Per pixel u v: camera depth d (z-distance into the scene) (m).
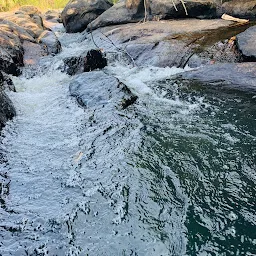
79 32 12.31
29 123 4.65
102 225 2.76
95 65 6.81
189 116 4.49
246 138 3.86
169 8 9.34
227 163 3.44
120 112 4.69
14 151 3.92
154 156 3.63
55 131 4.37
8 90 5.65
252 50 5.65
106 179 3.32
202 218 2.77
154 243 2.55
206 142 3.83
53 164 3.63
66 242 2.61
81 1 12.19
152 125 4.30
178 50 6.65
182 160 3.54
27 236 2.68
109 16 10.66
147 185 3.19
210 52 6.30
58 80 6.51
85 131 4.30
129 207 2.93
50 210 2.96
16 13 11.64
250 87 5.05
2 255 2.49
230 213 2.81
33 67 7.21
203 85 5.43
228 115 4.43
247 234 2.59
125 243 2.57
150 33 8.30
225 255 2.43
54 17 16.08
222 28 7.73
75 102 5.20
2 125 4.42
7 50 7.05
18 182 3.35
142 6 10.14
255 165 3.38
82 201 3.04
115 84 5.20
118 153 3.74
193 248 2.49
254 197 2.97
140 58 7.00
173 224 2.72
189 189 3.11
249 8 8.57
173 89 5.44
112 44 8.41
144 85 5.73
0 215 2.91
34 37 9.19
